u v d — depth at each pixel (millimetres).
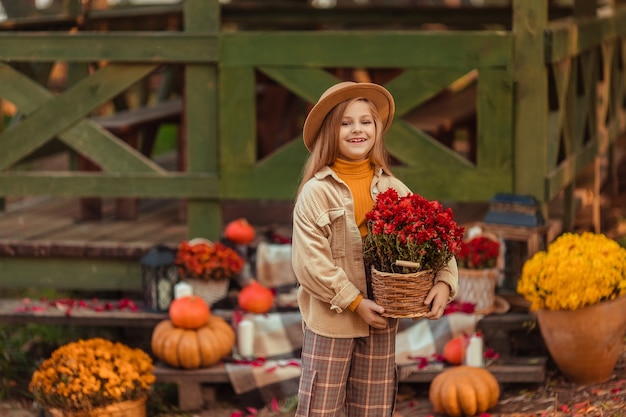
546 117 7945
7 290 10695
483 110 8000
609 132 11648
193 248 7781
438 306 4902
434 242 4809
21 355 8344
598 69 10961
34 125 8477
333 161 5152
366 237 4969
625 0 12680
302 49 8125
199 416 7180
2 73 8453
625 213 12727
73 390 6566
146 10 12438
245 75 8227
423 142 8141
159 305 7824
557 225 9094
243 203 10859
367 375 5195
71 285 8602
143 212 10250
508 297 7645
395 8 13156
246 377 7207
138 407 6832
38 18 9562
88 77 8391
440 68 7992
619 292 6746
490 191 8078
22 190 8555
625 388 6793
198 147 8391
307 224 5016
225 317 7695
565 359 6941
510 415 6602
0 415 7344
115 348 7004
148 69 8336
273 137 12438
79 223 9594
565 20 9219
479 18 12961
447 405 6676
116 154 8461
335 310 5066
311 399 5121
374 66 8062
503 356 7344
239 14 13453
